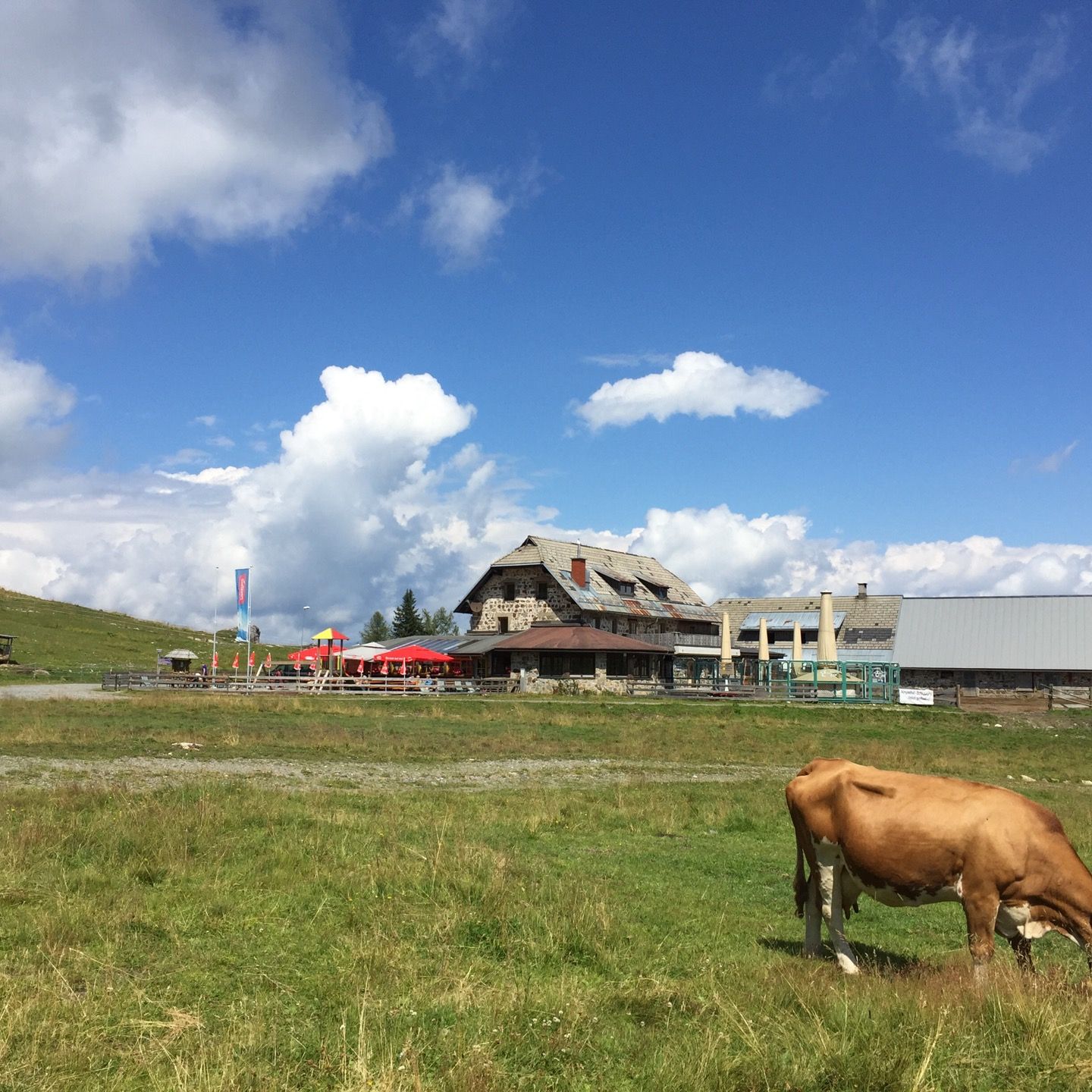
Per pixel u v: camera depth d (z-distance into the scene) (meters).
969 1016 7.54
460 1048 6.84
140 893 10.85
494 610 79.19
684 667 79.56
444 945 9.62
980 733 45.44
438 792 21.77
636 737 38.69
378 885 11.66
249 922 10.09
